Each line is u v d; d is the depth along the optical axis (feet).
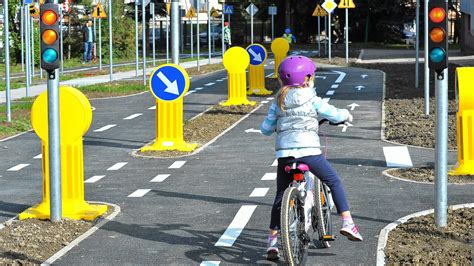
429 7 31.83
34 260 29.45
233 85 83.05
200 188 42.98
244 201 39.34
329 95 92.53
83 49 197.16
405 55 179.83
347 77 116.37
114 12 197.57
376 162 49.39
